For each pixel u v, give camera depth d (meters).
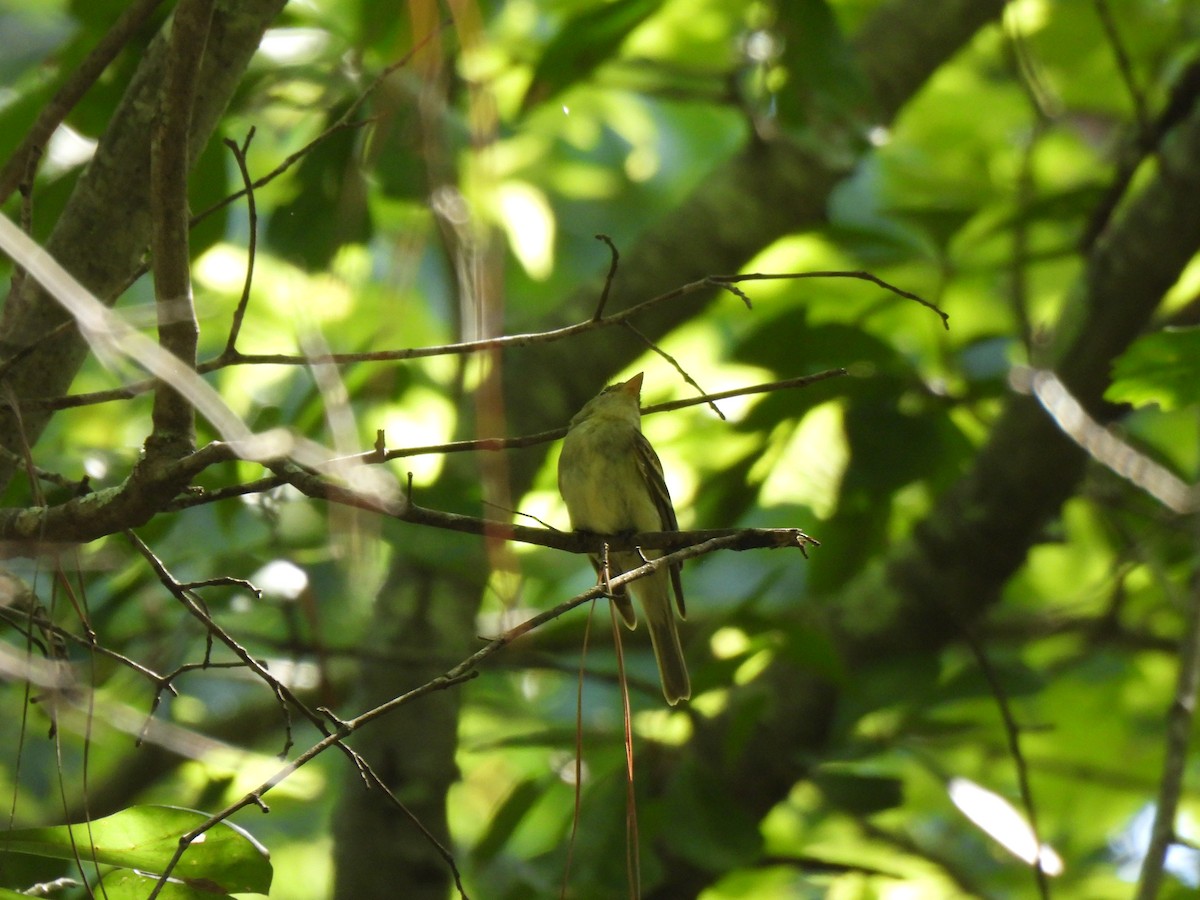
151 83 6.44
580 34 9.81
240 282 12.58
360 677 10.45
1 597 5.28
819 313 12.98
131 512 5.18
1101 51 15.05
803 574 15.22
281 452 4.51
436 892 9.82
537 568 11.35
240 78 6.46
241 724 13.33
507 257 13.83
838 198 16.62
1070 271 14.65
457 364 10.97
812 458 12.80
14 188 6.23
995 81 16.14
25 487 8.63
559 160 19.33
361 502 5.07
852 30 13.88
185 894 5.52
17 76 16.53
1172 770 7.44
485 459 6.02
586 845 9.30
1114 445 9.48
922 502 13.37
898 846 12.77
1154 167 13.39
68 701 5.08
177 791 13.41
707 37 14.36
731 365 11.21
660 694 9.91
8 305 6.18
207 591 9.85
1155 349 7.77
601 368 11.16
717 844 9.23
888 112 12.09
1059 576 15.51
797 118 9.94
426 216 5.04
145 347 3.86
